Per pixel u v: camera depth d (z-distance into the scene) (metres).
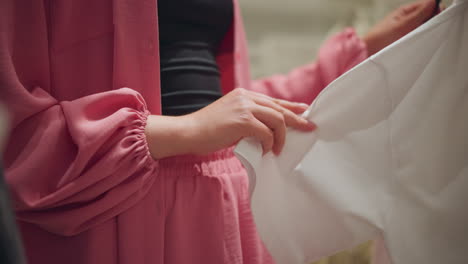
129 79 0.54
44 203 0.45
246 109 0.50
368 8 1.53
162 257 0.53
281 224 0.56
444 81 0.55
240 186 0.63
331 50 0.86
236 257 0.56
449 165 0.56
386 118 0.56
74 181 0.46
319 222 0.57
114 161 0.47
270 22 1.84
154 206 0.54
